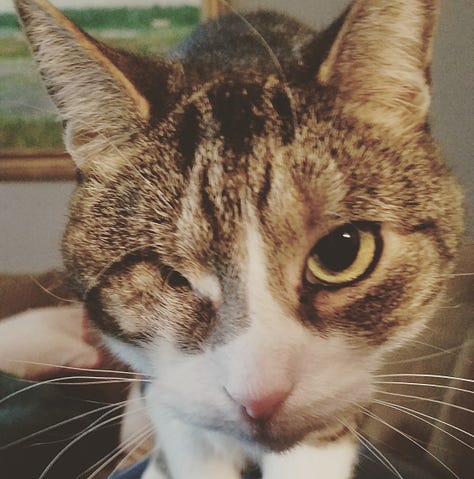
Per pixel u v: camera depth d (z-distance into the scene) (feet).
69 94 0.63
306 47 0.66
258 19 0.87
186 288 0.60
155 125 0.61
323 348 0.57
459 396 0.81
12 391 0.94
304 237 0.56
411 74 0.60
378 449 0.80
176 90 0.63
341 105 0.59
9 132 1.49
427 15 0.58
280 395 0.53
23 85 1.46
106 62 0.60
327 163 0.57
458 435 0.81
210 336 0.58
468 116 1.29
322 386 0.56
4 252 1.57
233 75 0.64
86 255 0.65
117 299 0.63
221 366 0.55
